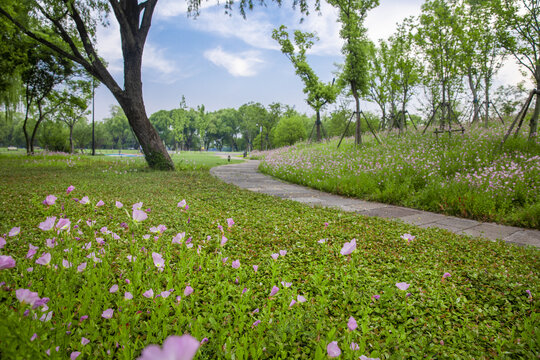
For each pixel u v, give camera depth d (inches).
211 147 5167.3
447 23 643.5
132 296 76.2
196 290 90.5
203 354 64.3
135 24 509.0
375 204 301.6
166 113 4813.0
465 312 93.3
